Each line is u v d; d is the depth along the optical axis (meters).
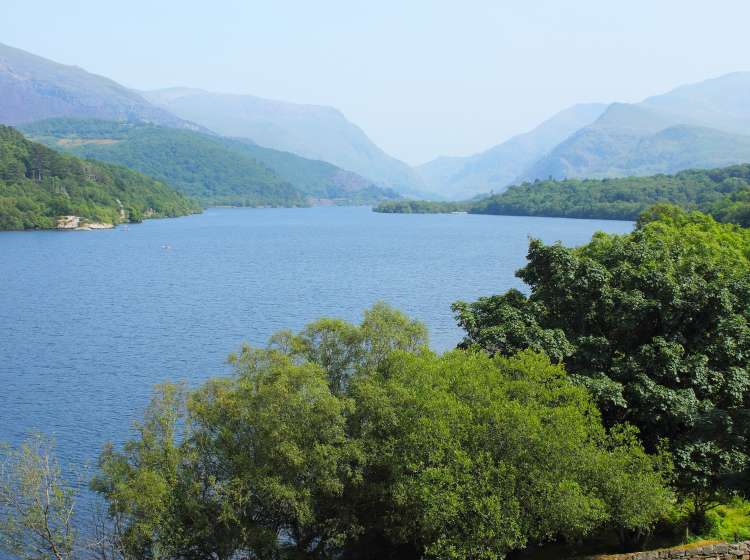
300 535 39.56
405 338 42.19
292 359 39.97
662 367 40.00
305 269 178.62
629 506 34.25
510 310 45.19
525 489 33.97
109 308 118.06
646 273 44.44
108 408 64.69
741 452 38.66
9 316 109.88
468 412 35.19
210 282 152.62
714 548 35.69
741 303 43.84
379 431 37.25
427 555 38.59
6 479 42.41
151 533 33.34
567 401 36.50
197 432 36.84
